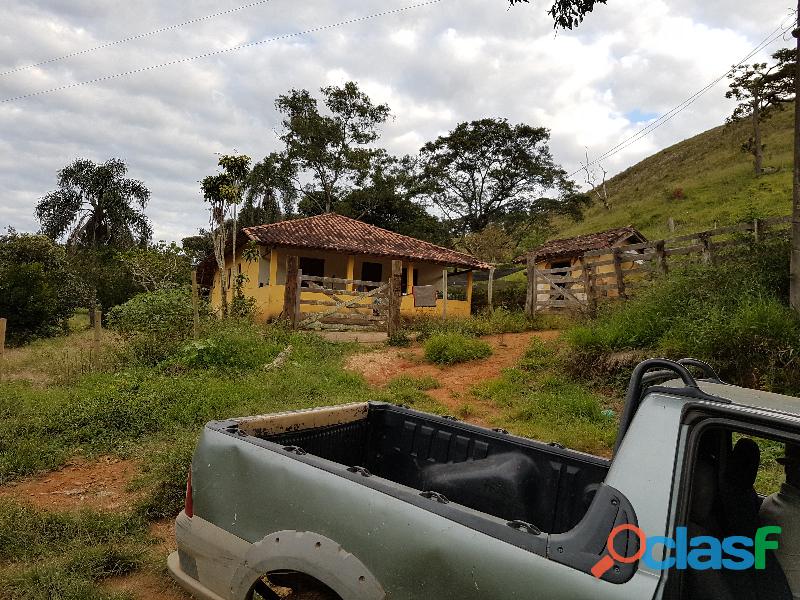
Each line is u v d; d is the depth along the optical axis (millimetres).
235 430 2811
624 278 14984
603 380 9352
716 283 9930
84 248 38375
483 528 1946
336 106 40562
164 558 3896
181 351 10930
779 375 7656
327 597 2279
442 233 41875
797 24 9148
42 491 5082
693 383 2158
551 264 24938
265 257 20344
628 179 70000
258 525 2398
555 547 1825
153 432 6703
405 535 2031
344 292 15117
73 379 9727
